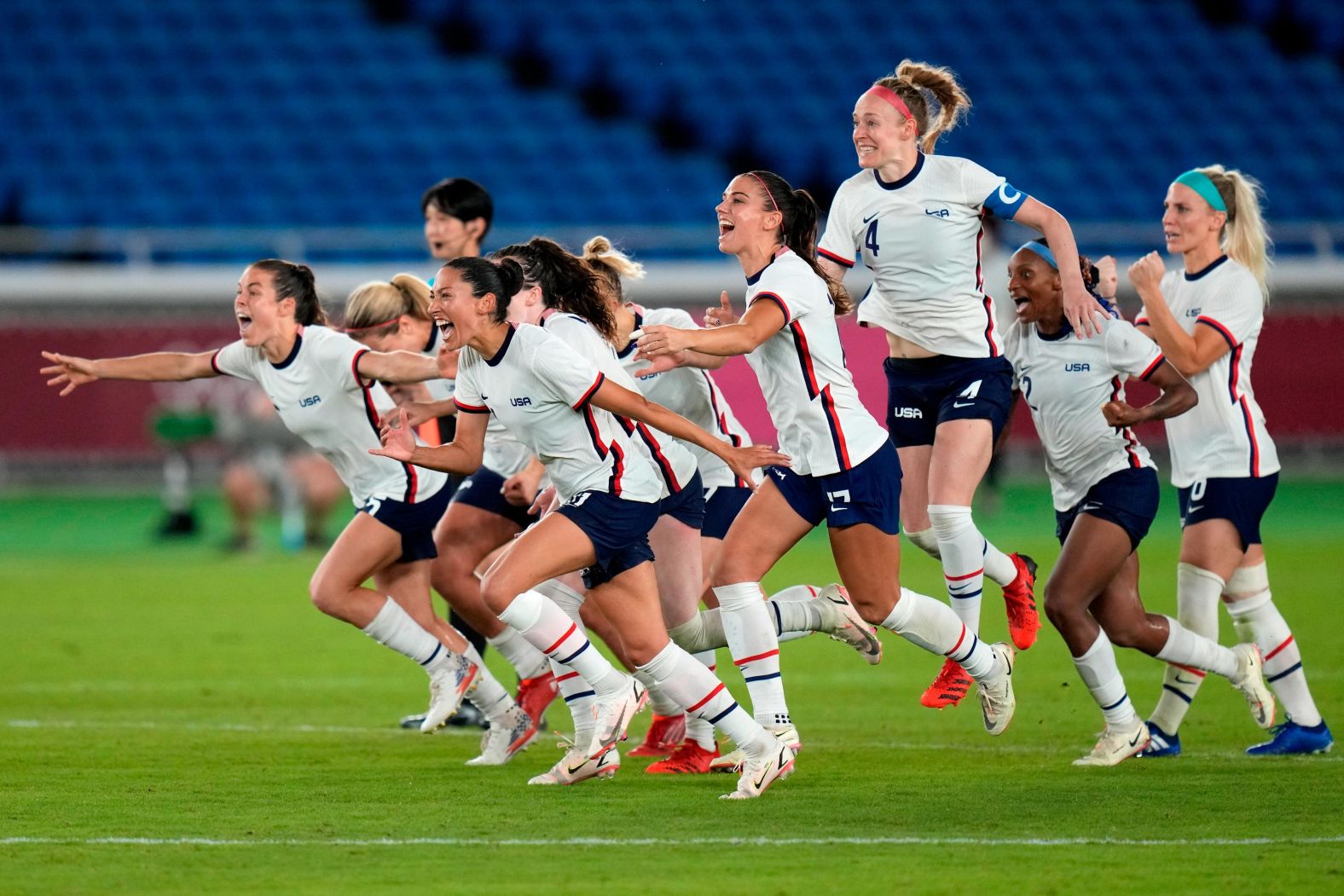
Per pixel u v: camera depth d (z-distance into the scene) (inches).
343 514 2723.9
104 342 2984.7
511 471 1066.1
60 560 2218.3
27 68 3725.4
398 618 981.2
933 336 975.0
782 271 843.4
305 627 1651.1
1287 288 3110.2
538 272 895.1
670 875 668.7
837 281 885.8
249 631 1620.3
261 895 639.1
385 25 3944.4
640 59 3890.3
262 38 3860.7
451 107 3769.7
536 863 690.2
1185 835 741.3
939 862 689.0
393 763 965.2
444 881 660.7
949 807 810.8
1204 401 994.1
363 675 1366.9
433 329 1112.2
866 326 1003.3
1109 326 940.0
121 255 3344.0
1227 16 4131.4
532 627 857.5
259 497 2385.6
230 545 2331.4
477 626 1060.5
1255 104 3954.2
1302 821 775.1
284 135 3654.0
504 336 829.2
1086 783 880.9
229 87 3750.0
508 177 3624.5
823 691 1283.2
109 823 776.3
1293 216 3693.4
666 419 814.5
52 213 3400.6
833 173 3705.7
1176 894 636.1
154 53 3791.8
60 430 2997.0
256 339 986.1
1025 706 1191.6
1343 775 905.5
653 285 3088.1
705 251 3501.5
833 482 864.9
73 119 3629.4
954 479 956.0
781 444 887.1
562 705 1256.8
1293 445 3137.3
